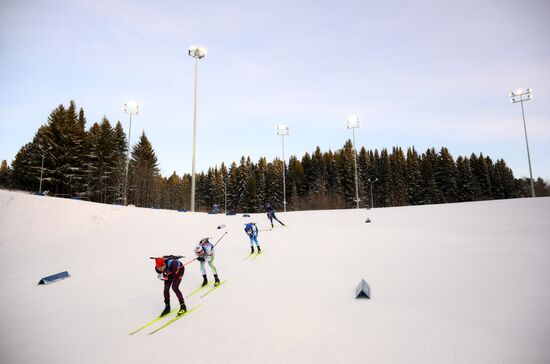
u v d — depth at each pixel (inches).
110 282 331.6
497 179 3125.0
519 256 295.6
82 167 1994.3
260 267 333.1
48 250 537.3
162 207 3289.9
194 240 554.9
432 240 413.1
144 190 2610.7
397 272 274.1
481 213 621.0
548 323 162.9
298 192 3002.0
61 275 359.9
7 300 292.8
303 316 201.2
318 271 297.7
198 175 4293.8
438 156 3134.8
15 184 2044.8
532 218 517.7
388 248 376.8
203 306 240.8
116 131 2546.8
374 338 164.2
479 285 226.4
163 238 596.4
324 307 212.2
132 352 179.8
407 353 147.3
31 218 698.2
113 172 2228.1
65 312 255.6
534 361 132.4
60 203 799.7
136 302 268.2
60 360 177.5
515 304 189.6
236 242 498.9
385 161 3120.1
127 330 213.2
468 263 285.1
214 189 3351.4
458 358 140.0
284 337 175.6
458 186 2849.4
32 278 371.9
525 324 164.4
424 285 236.1
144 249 501.7
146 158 2763.3
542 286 213.8
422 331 167.0
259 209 2878.9
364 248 385.7
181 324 212.8
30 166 1849.2
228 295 257.9
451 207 749.9
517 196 3061.0
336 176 2999.5
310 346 162.7
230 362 155.9
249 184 2910.9
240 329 193.3
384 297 219.9
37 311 261.3
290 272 303.1
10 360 181.3
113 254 479.2
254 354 160.9
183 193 3722.9
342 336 169.8
